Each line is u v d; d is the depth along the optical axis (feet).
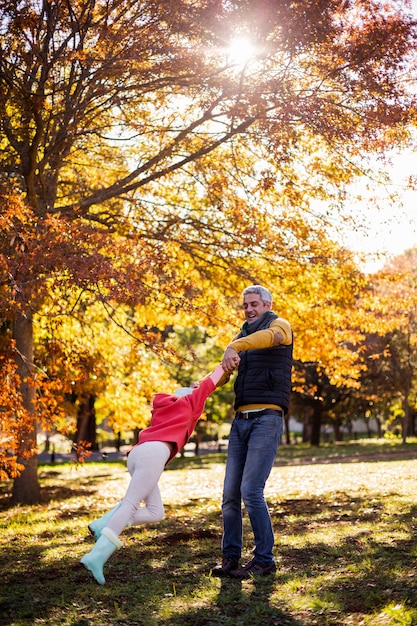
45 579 18.10
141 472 14.98
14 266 26.25
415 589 14.40
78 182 46.01
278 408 17.17
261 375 17.20
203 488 47.96
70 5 31.40
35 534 26.81
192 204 45.14
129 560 19.71
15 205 26.73
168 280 31.73
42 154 42.55
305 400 129.18
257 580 16.08
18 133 35.78
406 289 45.80
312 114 32.19
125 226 40.57
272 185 35.68
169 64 32.32
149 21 31.48
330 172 38.50
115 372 50.96
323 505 30.25
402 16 32.35
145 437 15.47
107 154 45.01
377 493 33.24
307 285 43.70
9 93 32.45
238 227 40.83
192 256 42.63
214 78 33.91
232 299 44.91
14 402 33.37
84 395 59.93
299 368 115.34
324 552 18.85
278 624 13.12
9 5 30.37
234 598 14.89
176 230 41.98
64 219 28.43
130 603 15.15
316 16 30.35
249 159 41.29
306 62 34.35
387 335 115.14
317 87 33.60
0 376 33.35
